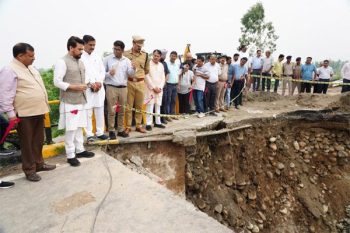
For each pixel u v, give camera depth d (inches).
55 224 123.5
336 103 403.2
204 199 275.4
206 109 362.6
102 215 129.6
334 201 331.6
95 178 167.8
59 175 171.9
